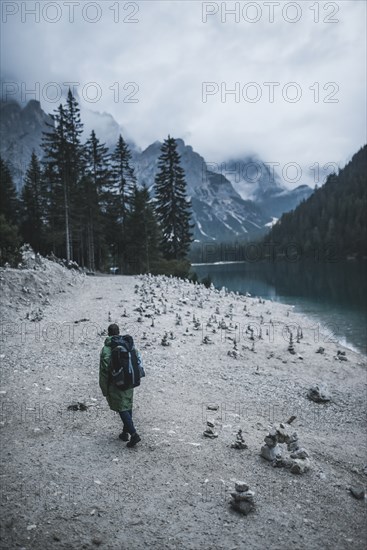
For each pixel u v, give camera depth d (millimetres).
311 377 12898
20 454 6113
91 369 10781
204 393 9969
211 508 4977
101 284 27422
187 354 13180
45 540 4242
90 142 48562
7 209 51906
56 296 20859
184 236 51156
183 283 31703
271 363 13734
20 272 20531
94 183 46312
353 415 10180
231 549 4262
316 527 4781
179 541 4352
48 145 38938
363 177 187875
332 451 7449
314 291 50062
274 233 184250
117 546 4230
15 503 4848
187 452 6430
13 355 11492
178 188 50344
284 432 7105
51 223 50312
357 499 5605
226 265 160000
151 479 5555
